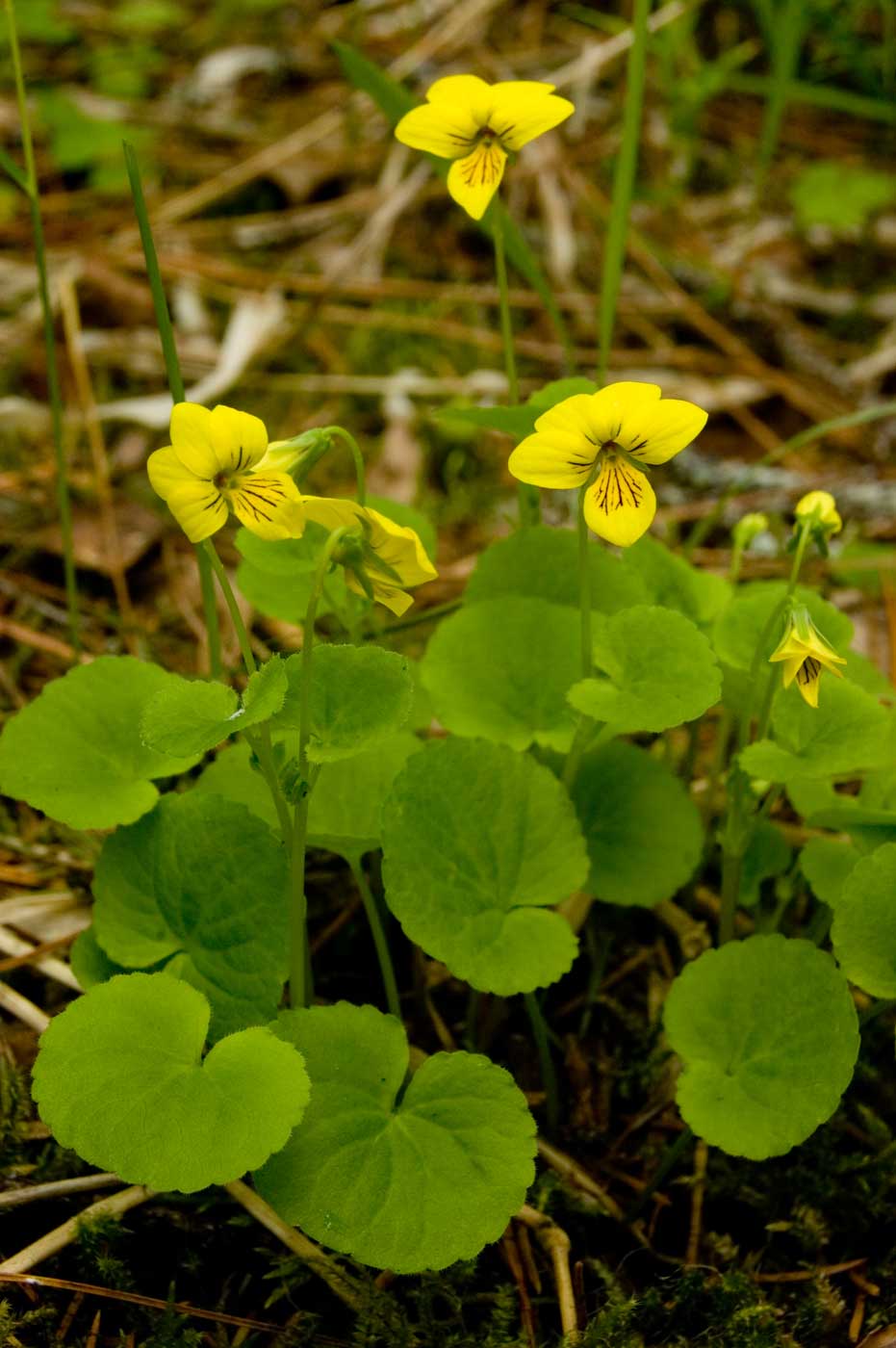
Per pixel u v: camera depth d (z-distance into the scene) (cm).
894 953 34
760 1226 36
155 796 35
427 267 60
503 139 35
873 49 67
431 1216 32
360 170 64
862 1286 35
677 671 34
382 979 38
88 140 62
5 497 45
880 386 56
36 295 54
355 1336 33
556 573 38
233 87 70
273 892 34
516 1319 34
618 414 32
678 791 37
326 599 37
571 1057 37
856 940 34
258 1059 32
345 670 33
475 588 38
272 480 32
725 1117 33
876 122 71
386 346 55
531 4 75
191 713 32
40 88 66
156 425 49
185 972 34
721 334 58
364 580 32
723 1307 34
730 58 64
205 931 34
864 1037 37
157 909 35
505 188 63
